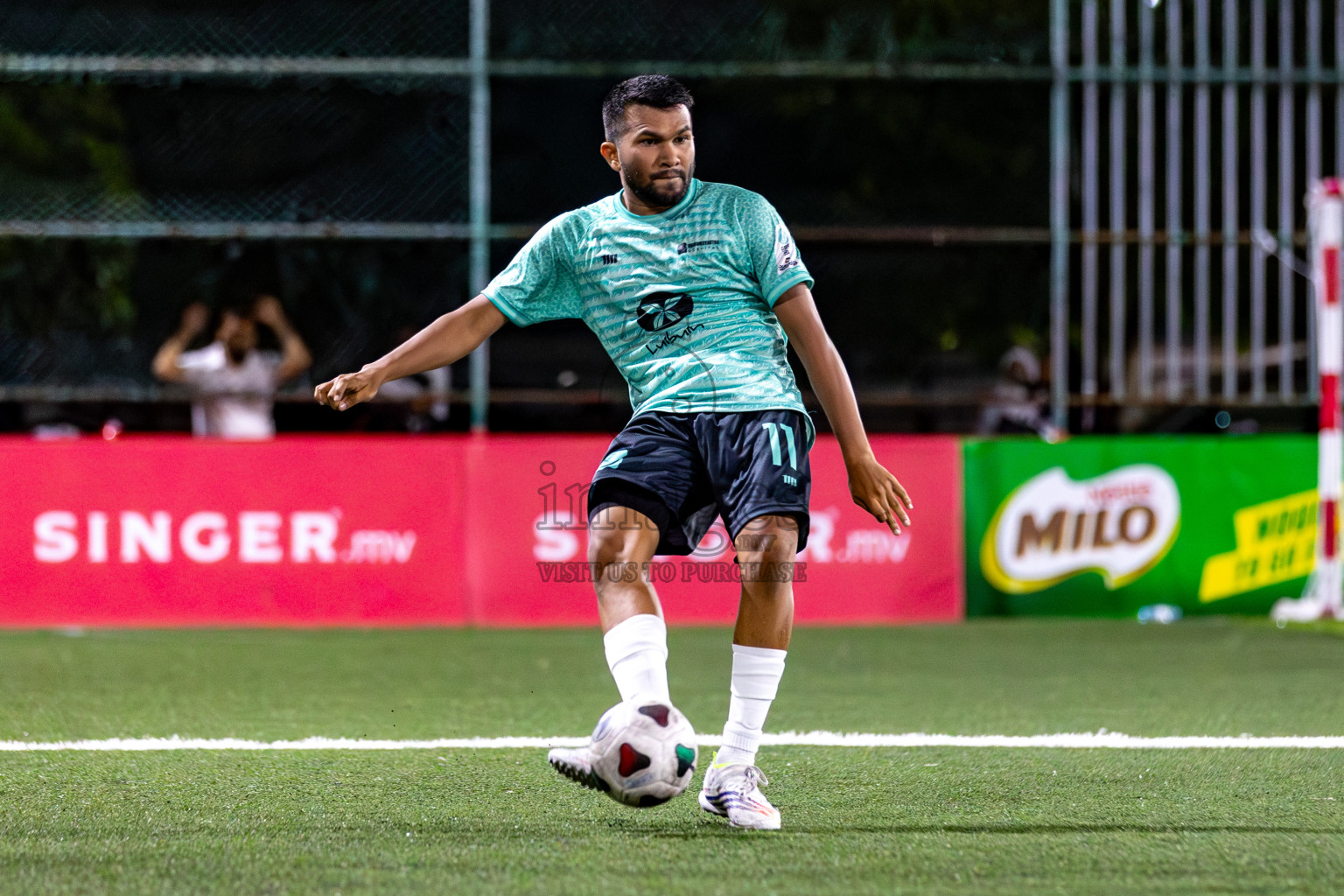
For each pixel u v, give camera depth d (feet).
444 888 32.73
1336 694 66.59
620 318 40.42
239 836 37.78
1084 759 49.93
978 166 107.14
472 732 55.93
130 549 92.79
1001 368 106.93
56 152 103.65
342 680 71.15
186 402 103.55
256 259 104.42
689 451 39.29
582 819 39.99
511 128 105.40
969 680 71.26
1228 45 101.91
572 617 94.58
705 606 94.48
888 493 38.83
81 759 49.55
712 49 107.34
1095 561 97.30
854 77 102.53
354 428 105.19
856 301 107.55
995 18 107.34
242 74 102.32
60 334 104.63
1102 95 104.63
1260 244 102.32
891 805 42.19
